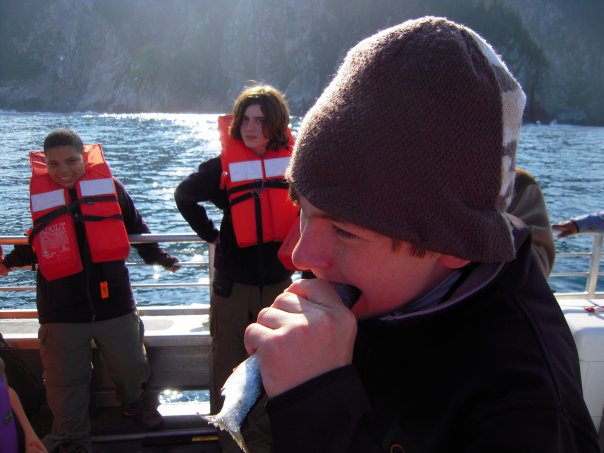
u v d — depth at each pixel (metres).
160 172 21.42
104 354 2.92
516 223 0.81
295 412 0.69
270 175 2.90
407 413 0.74
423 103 0.64
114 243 2.82
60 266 2.71
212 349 3.05
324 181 0.68
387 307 0.79
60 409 2.76
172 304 8.18
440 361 0.73
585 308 2.56
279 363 0.71
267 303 2.94
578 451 0.67
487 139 0.65
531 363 0.69
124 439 3.00
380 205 0.65
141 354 2.98
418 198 0.65
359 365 0.84
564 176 22.70
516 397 0.65
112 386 3.23
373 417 0.72
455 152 0.64
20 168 20.08
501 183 0.67
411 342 0.77
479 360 0.70
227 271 2.93
